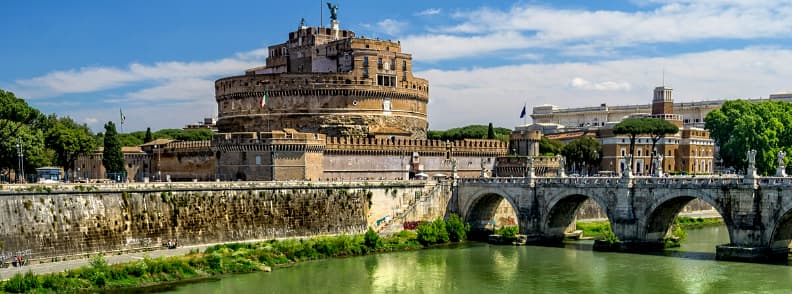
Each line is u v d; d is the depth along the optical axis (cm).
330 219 14600
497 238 14938
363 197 15125
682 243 14462
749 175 11875
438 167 18800
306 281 11175
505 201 16812
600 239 13925
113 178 17175
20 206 11031
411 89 19988
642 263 12262
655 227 13550
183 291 10300
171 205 12594
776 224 11681
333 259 13050
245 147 15800
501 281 11244
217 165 16400
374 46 19738
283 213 13938
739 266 11706
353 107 18938
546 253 13600
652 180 13175
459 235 15212
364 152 17425
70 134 17538
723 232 16338
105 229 11819
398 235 14925
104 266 10600
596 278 11300
